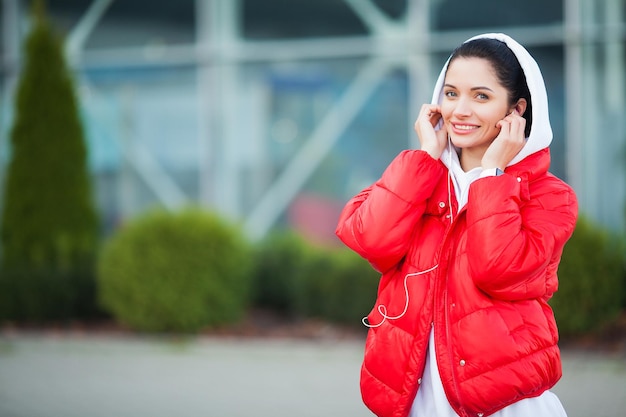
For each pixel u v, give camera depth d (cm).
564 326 964
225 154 1415
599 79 1242
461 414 360
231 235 1143
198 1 1418
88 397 779
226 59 1409
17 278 1187
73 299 1202
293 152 1390
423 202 371
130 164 1448
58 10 1464
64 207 1256
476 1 1299
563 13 1254
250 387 823
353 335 1075
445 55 1320
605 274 973
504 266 344
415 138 1336
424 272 366
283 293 1241
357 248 376
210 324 1128
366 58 1355
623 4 1233
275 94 1396
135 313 1113
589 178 1241
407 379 363
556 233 353
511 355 350
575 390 783
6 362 950
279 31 1391
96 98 1459
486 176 353
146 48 1439
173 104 1434
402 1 1334
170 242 1112
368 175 1361
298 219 1388
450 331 359
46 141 1255
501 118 365
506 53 363
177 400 768
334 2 1368
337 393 793
